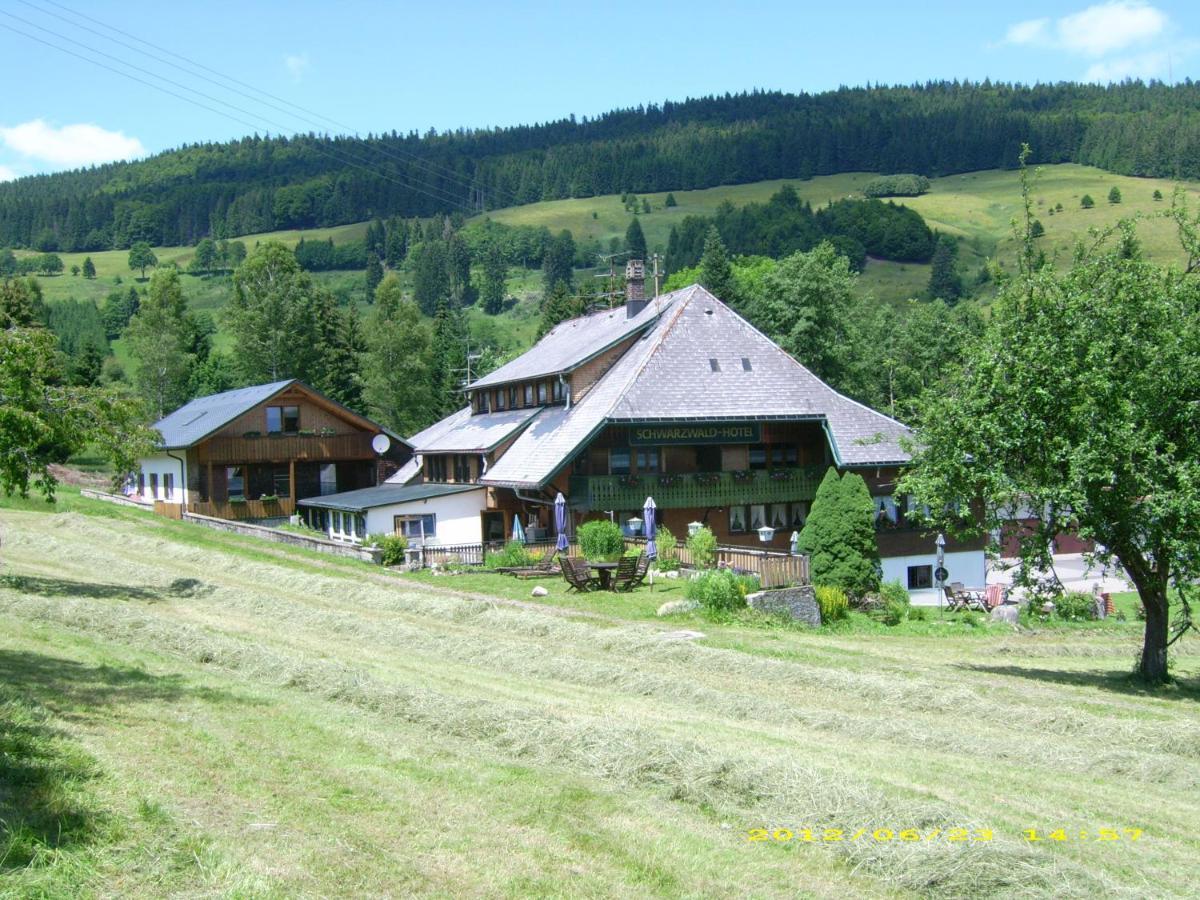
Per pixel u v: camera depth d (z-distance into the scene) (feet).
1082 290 70.59
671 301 148.25
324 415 172.55
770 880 29.58
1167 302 68.03
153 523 139.33
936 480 72.49
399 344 265.13
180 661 57.41
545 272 576.20
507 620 78.23
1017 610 110.93
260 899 25.64
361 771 36.83
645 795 36.37
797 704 55.93
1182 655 94.84
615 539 112.78
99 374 261.65
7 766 32.73
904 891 29.30
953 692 57.36
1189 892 29.99
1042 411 69.05
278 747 39.14
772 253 490.90
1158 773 43.78
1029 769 44.29
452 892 27.37
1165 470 66.39
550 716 45.03
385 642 70.69
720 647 70.79
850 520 107.65
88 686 46.57
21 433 75.15
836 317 206.80
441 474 162.50
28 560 103.81
